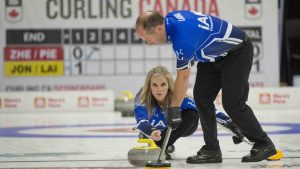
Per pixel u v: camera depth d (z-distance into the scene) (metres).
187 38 9.94
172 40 10.08
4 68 35.28
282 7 40.78
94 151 14.02
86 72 35.38
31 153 13.64
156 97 11.88
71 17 35.16
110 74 35.41
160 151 10.80
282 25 41.06
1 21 35.03
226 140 16.33
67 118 28.50
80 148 14.80
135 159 10.73
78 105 34.50
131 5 35.16
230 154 12.89
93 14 35.16
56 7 35.09
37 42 35.22
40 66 35.31
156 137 11.08
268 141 11.36
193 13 10.48
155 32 9.98
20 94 34.25
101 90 34.62
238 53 10.92
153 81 11.71
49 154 13.40
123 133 19.48
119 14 35.19
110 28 35.22
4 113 34.03
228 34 10.61
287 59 41.34
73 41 35.22
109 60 35.34
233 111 11.08
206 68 11.30
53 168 10.75
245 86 11.07
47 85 35.47
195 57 10.87
